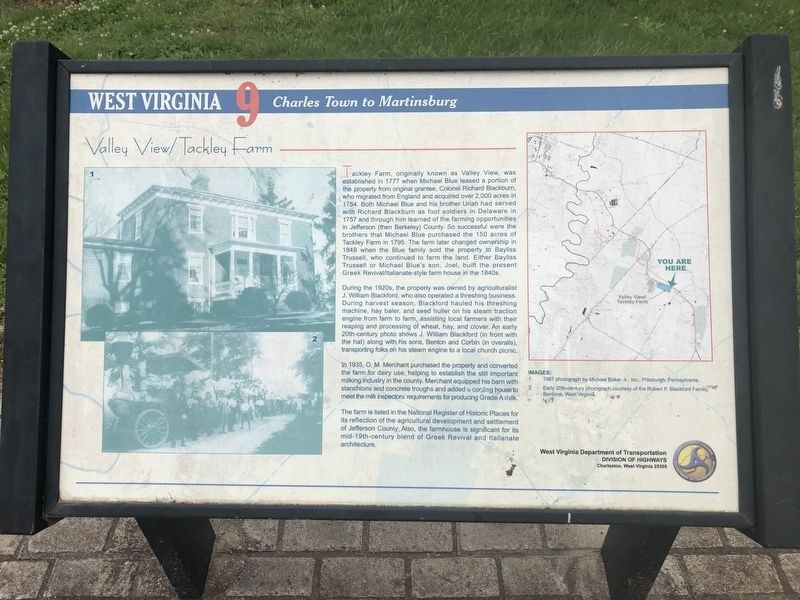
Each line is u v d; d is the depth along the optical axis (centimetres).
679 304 179
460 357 181
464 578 237
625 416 177
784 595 231
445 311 182
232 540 250
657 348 178
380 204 186
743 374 174
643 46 501
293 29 538
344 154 187
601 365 179
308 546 249
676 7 576
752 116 176
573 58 185
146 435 181
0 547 249
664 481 175
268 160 187
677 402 177
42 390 176
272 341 184
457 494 177
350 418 181
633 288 180
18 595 233
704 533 253
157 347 183
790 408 168
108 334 183
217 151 188
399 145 187
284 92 189
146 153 187
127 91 188
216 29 550
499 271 183
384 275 184
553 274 182
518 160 185
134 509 176
